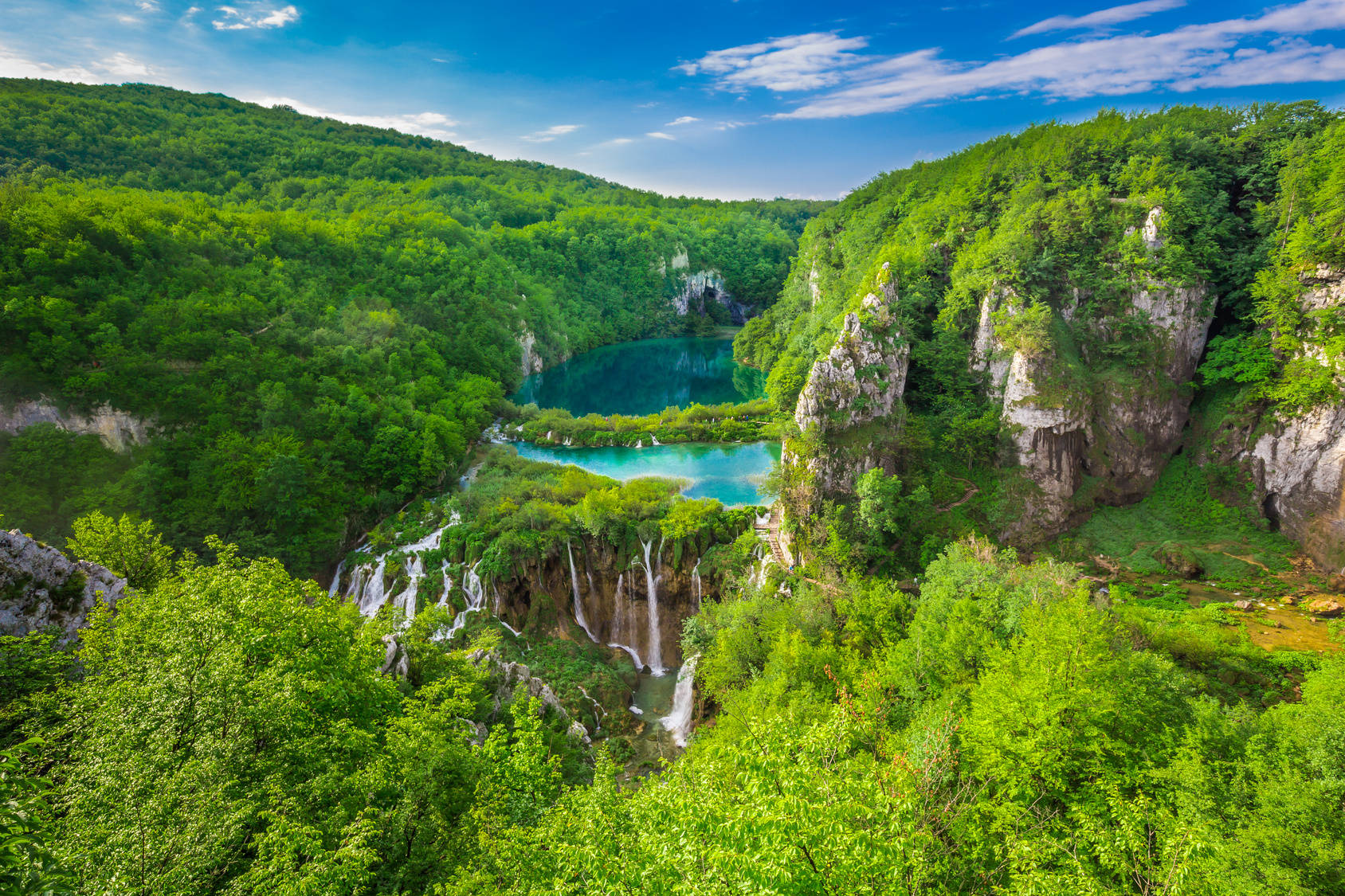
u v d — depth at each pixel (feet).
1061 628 102.68
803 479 244.01
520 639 229.66
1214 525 246.06
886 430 253.44
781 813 57.47
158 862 55.36
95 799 60.44
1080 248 265.13
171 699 70.85
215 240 376.27
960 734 98.02
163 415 277.44
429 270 520.01
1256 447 241.96
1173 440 260.42
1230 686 147.64
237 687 73.92
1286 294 235.20
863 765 83.87
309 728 80.23
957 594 156.87
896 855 59.11
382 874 70.74
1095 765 87.66
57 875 44.62
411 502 310.65
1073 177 289.33
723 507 273.95
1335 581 215.31
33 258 288.30
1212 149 275.59
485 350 501.97
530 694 157.89
